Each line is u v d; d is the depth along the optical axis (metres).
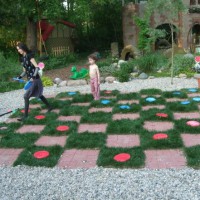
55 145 4.00
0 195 3.01
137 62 9.11
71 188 3.05
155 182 3.06
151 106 5.52
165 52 10.12
